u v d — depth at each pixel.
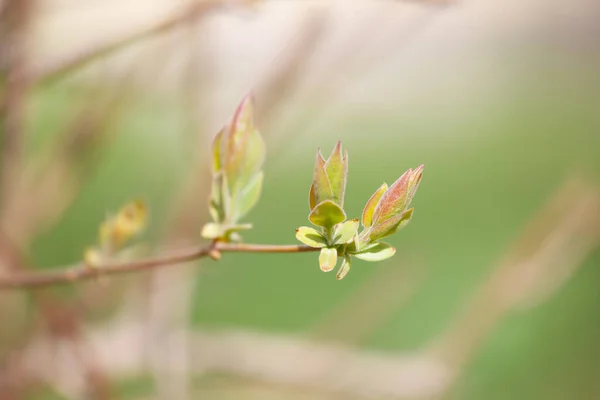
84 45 0.39
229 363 0.60
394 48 0.53
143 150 0.70
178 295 0.53
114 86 0.51
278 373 0.61
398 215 0.30
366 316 0.69
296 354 0.62
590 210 0.59
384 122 0.66
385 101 0.57
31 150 0.52
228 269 0.79
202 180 0.52
